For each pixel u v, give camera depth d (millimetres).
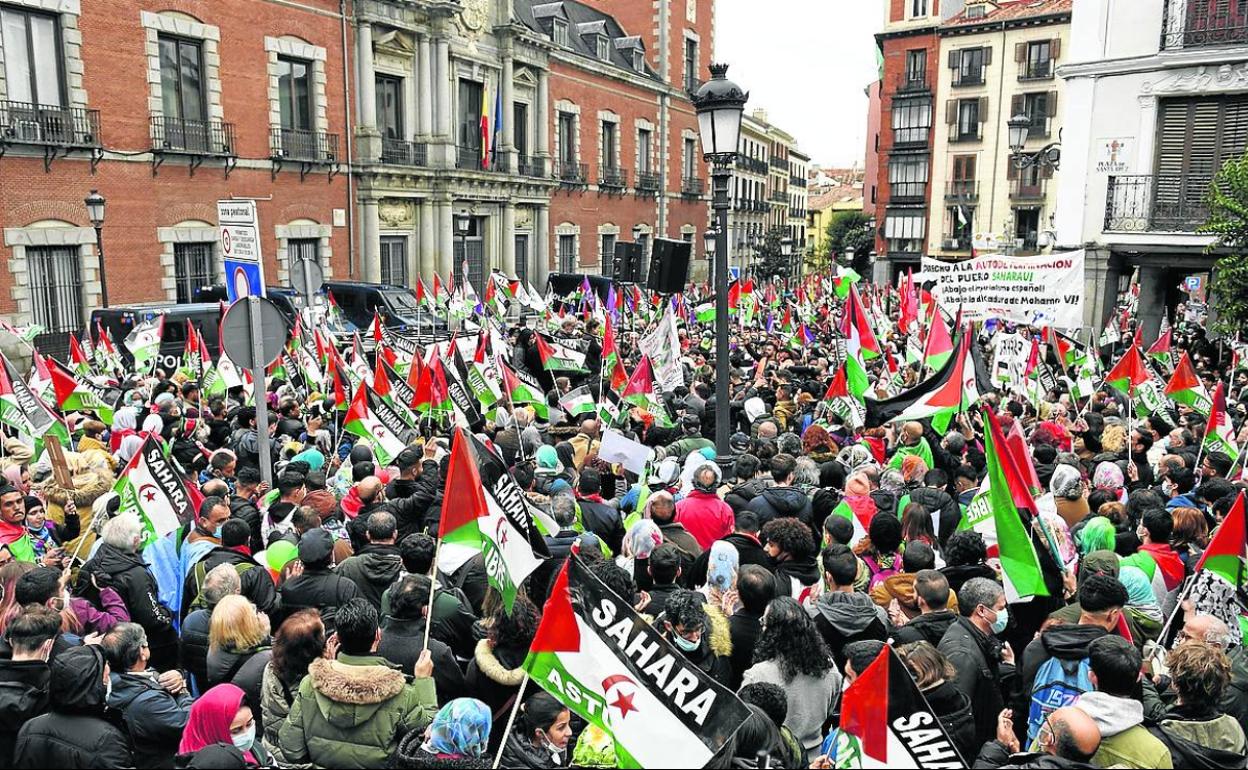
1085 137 23094
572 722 4738
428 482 7895
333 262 33125
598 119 49281
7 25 23000
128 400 12531
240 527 6066
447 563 6281
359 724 4059
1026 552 5727
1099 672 4051
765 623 4602
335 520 7543
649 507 6934
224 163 28734
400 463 7938
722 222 9320
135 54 25969
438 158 37000
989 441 5758
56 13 23984
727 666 4824
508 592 4586
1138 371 12148
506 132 41219
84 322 25203
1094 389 14383
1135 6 22016
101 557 5832
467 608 5699
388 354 14812
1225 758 3975
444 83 36781
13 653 4391
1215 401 9477
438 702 4762
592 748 4164
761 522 7348
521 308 36625
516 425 9461
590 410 12656
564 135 47062
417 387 11727
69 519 7562
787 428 12000
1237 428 11289
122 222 26016
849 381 11438
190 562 6363
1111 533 6602
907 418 9555
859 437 10820
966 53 50594
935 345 12484
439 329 28688
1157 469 9523
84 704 3988
